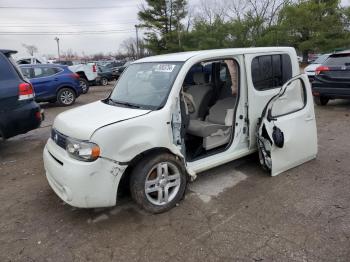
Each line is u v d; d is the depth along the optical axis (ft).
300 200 12.45
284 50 15.40
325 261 9.03
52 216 12.09
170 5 146.82
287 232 10.43
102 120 11.18
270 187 13.62
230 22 121.90
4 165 17.81
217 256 9.46
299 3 123.75
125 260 9.52
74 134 10.89
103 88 66.44
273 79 14.94
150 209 11.68
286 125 14.56
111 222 11.48
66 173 10.59
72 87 39.83
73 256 9.80
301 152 15.28
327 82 28.53
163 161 11.68
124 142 10.79
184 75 12.44
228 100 15.31
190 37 134.62
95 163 10.42
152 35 151.33
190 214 11.77
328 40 118.11
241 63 13.85
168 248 9.95
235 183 14.11
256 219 11.28
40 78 37.32
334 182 13.88
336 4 122.11
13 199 13.60
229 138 14.73
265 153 14.30
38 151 20.21
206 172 15.37
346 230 10.39
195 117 15.62
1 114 18.12
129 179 11.82
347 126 22.97
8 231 11.23
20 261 9.68
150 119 11.34
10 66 18.70
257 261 9.17
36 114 19.49
